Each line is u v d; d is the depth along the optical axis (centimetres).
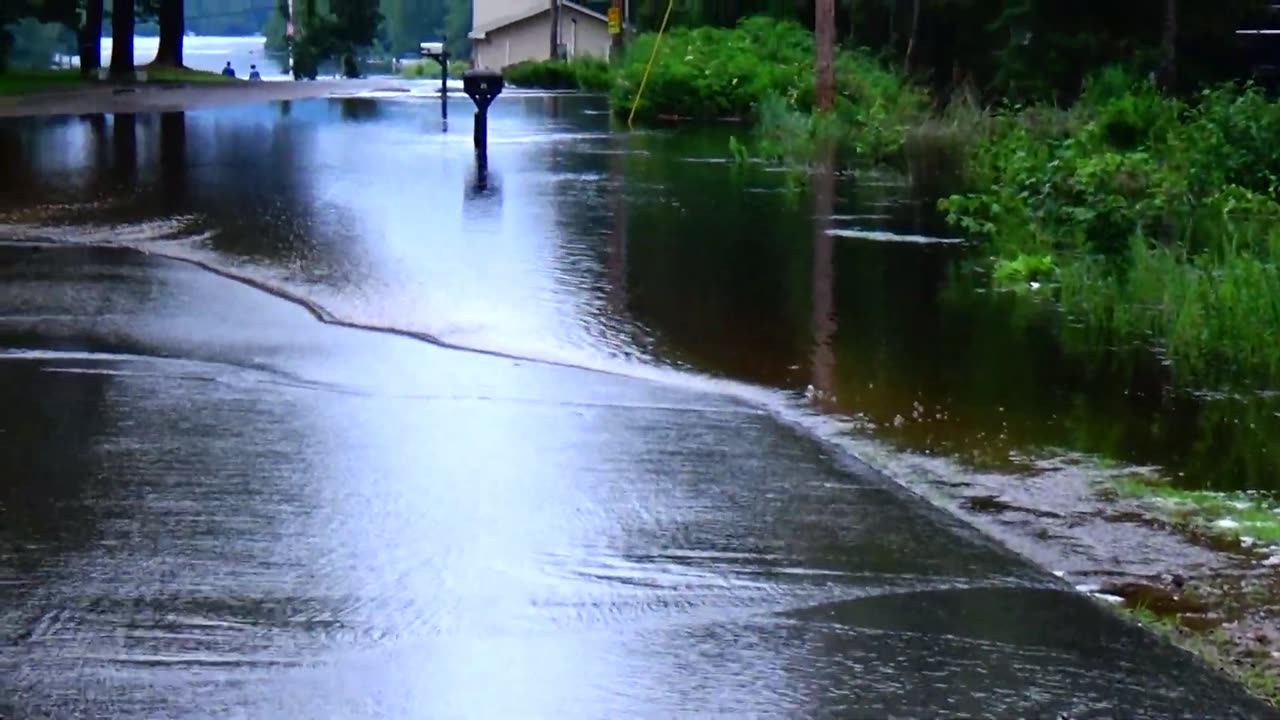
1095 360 1485
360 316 1567
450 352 1429
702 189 2756
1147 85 3891
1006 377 1411
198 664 734
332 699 701
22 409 1198
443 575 862
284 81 8219
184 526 933
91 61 7925
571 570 875
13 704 687
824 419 1252
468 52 16688
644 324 1573
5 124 4275
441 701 702
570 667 743
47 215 2223
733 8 7219
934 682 734
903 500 1025
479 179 2827
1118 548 954
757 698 712
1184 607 857
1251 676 757
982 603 841
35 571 851
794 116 4175
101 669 727
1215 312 1597
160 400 1234
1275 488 1089
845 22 6925
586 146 3700
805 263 1967
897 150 3597
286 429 1156
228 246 1973
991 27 5297
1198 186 2489
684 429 1188
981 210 2394
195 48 19638
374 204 2422
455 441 1134
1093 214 2034
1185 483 1100
